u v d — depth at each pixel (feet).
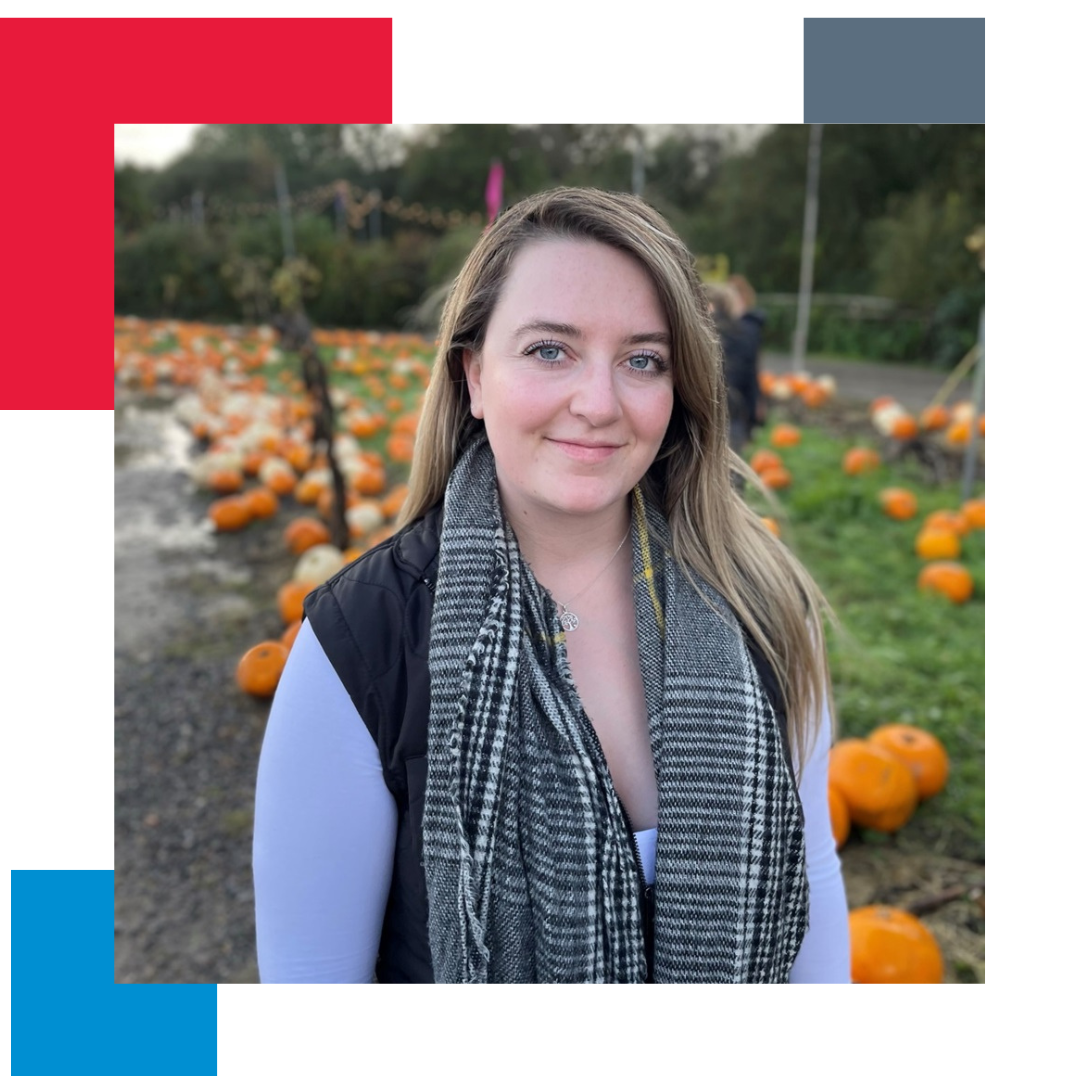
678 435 4.57
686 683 4.25
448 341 4.36
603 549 4.55
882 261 49.42
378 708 3.89
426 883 4.03
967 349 44.11
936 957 8.41
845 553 18.90
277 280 17.33
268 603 17.35
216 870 10.70
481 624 4.00
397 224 67.97
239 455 25.61
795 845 4.35
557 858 4.01
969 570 17.69
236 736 13.14
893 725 11.82
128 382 41.60
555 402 3.86
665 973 4.27
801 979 4.99
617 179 61.87
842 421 32.35
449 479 4.56
